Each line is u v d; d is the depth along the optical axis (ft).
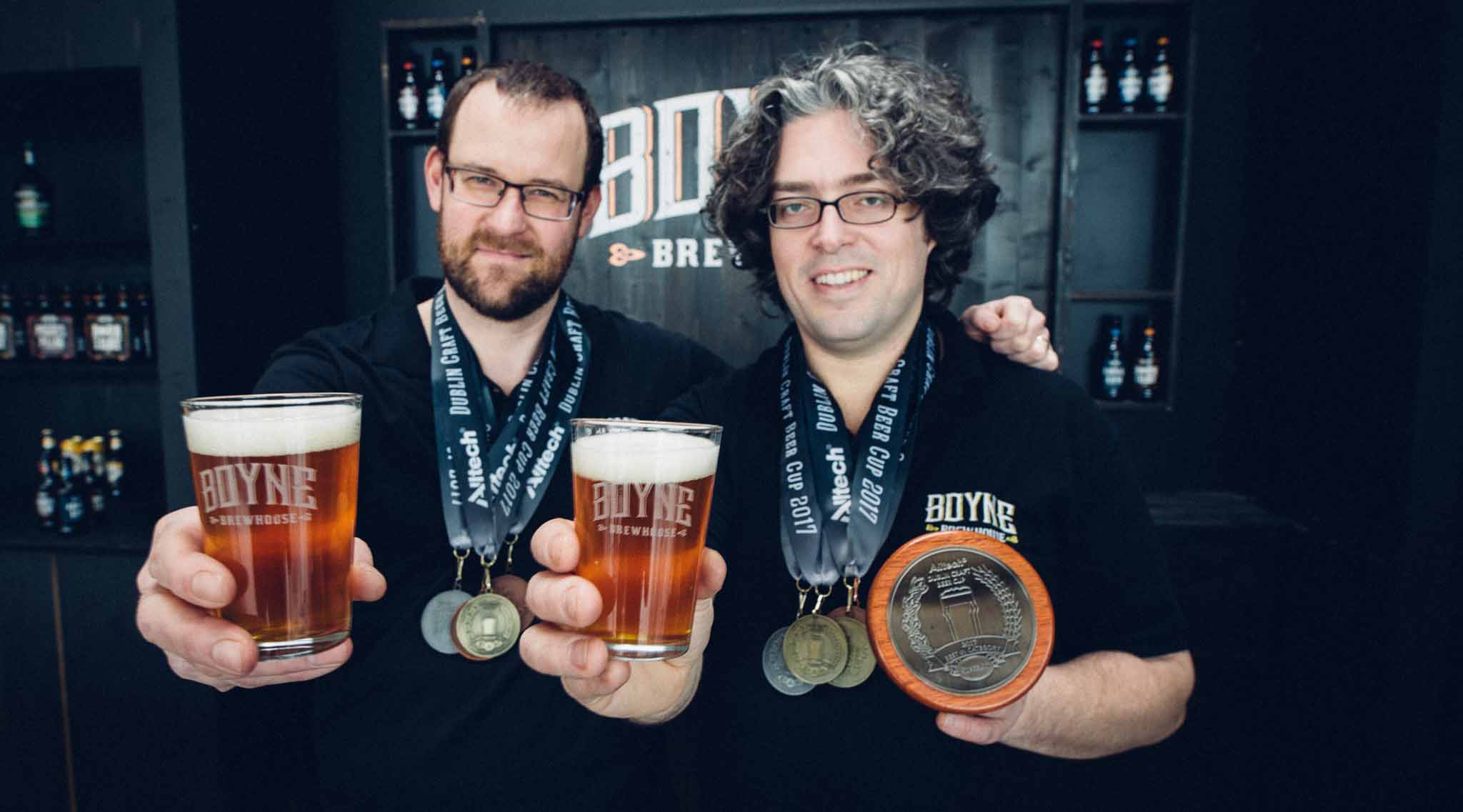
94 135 9.31
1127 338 9.33
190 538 2.17
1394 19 6.63
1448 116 6.10
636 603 2.13
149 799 7.86
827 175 3.50
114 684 7.79
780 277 3.75
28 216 9.05
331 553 2.07
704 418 3.84
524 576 4.25
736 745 3.36
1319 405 7.61
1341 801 6.97
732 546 3.62
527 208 4.22
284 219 9.04
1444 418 6.30
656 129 9.01
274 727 8.42
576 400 4.53
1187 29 8.31
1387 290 6.68
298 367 4.31
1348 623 6.95
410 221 9.73
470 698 3.96
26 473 9.78
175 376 7.95
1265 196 8.60
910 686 2.51
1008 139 8.70
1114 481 3.54
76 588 7.78
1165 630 3.38
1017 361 3.83
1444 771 6.50
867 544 3.56
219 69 8.11
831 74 3.53
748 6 9.02
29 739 7.89
